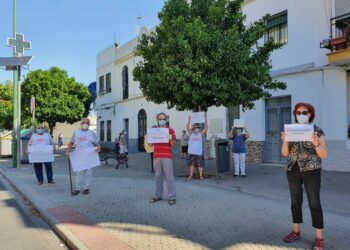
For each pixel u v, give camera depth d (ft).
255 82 38.09
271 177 41.01
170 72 36.58
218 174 40.40
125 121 97.71
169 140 27.78
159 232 20.90
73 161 32.07
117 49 100.32
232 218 23.26
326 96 45.73
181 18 37.93
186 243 18.89
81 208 27.40
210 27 38.65
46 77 104.63
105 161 62.95
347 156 43.83
